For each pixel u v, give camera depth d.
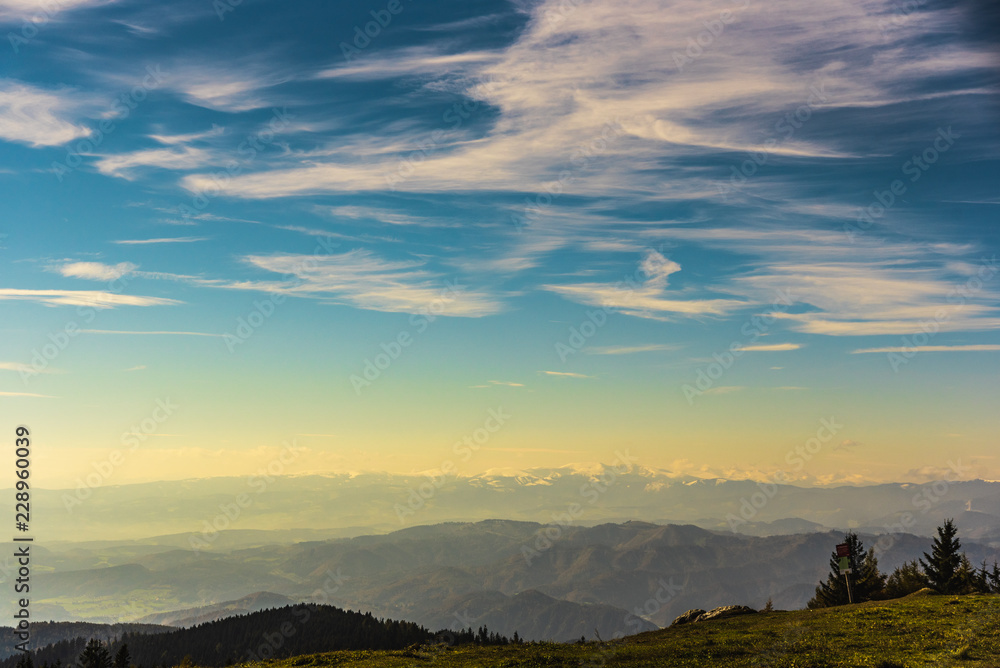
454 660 43.41
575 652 42.56
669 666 33.59
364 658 48.09
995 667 27.62
